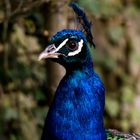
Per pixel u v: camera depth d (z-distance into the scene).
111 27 12.31
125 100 12.45
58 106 6.41
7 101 10.01
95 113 6.41
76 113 6.37
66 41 6.35
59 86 6.45
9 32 9.84
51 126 6.44
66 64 6.39
